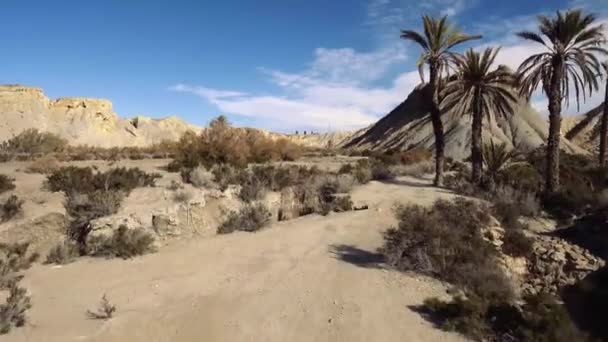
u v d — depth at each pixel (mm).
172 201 13234
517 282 11508
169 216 12516
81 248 11195
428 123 86625
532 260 12555
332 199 16625
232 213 14219
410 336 7727
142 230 11859
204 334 7770
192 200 13461
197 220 13289
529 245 12797
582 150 75812
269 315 8398
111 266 10461
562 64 19016
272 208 15461
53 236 11469
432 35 20391
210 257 11328
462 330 7863
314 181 17562
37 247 11062
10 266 9766
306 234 13141
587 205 17016
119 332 7605
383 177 22766
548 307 8875
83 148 39844
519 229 14281
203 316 8289
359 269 10516
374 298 9055
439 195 18094
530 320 7957
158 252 11539
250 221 13828
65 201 12562
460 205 14383
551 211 17094
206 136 22156
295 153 30953
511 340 7594
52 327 7652
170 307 8578
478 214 13719
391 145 91312
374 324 8094
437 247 10805
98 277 9844
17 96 88125
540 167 26625
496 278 9945
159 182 15516
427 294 9281
